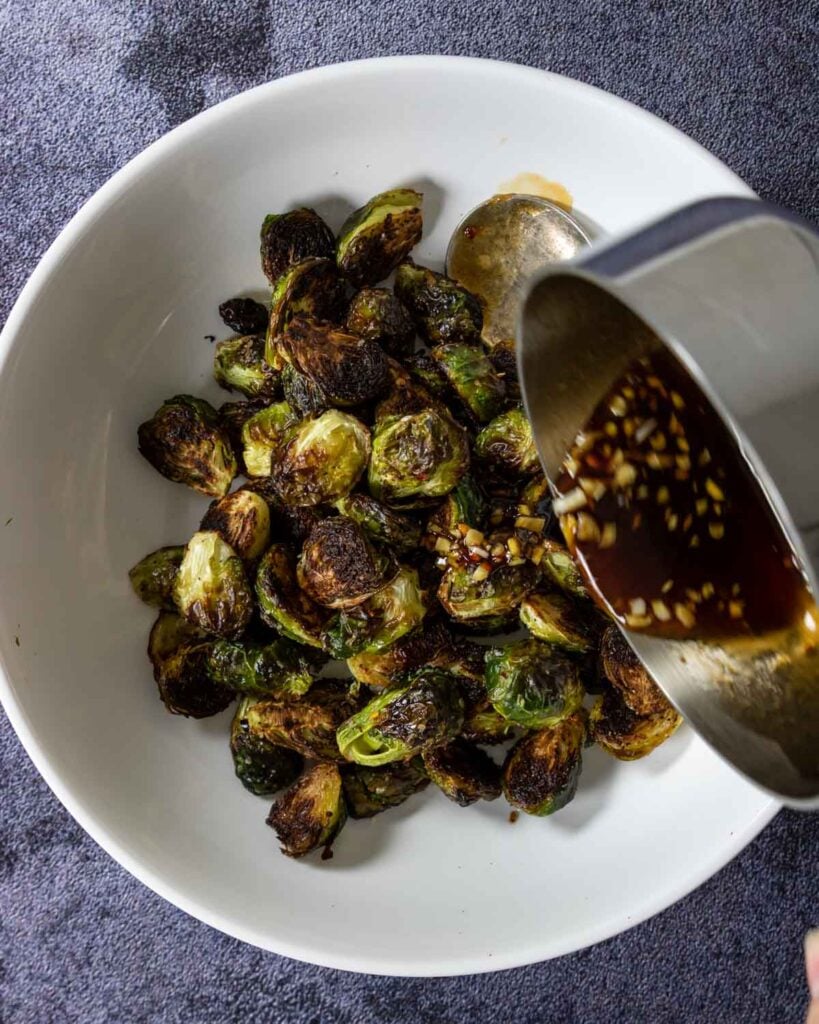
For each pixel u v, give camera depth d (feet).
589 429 1.07
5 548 1.27
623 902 1.30
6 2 1.43
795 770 0.93
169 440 1.32
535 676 1.28
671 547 1.05
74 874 1.44
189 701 1.33
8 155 1.43
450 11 1.44
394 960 1.28
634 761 1.34
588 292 0.92
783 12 1.45
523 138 1.32
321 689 1.34
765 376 0.81
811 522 0.81
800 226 0.84
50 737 1.27
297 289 1.29
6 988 1.45
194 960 1.45
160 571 1.34
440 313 1.34
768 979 1.46
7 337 1.24
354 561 1.25
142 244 1.31
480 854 1.34
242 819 1.34
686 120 1.45
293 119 1.28
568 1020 1.46
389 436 1.27
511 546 1.29
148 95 1.43
